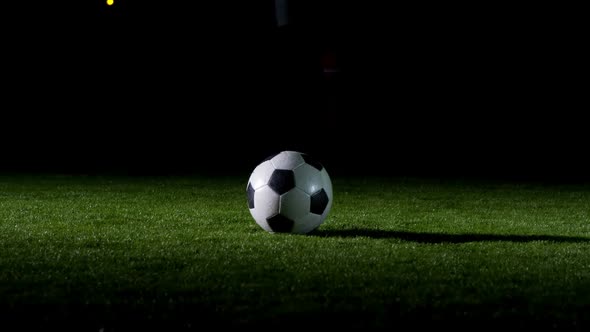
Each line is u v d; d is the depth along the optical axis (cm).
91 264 511
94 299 416
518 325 377
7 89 2034
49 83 2067
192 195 1060
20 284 449
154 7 2100
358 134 2116
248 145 2169
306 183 656
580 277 488
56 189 1125
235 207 910
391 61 2095
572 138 2031
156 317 384
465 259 547
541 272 502
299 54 2116
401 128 2127
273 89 2161
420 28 2078
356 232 705
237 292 434
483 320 384
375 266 514
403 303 413
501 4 2027
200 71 2153
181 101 2153
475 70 2077
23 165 1652
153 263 518
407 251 578
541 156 2002
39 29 2039
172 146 2142
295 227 660
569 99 2019
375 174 1549
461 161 1895
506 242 640
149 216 806
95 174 1438
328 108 2103
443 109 2116
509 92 2066
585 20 1969
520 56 2039
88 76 2089
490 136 2098
